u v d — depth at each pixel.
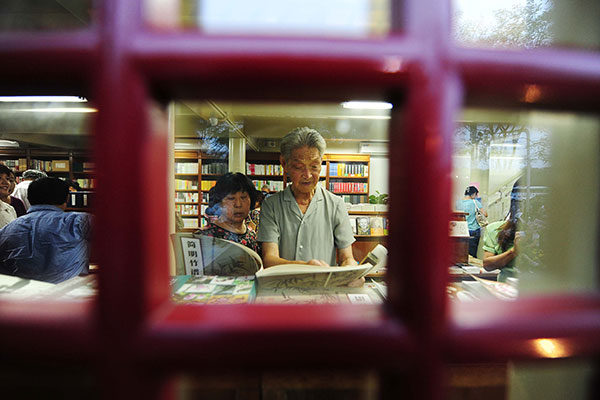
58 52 0.25
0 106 3.87
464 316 0.27
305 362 0.27
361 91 0.28
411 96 0.26
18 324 0.26
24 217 1.49
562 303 0.30
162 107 0.29
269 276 0.73
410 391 0.27
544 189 0.55
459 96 0.26
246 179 1.34
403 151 0.27
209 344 0.26
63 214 1.54
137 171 0.25
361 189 6.14
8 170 2.86
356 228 3.25
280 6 0.34
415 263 0.26
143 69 0.25
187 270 0.96
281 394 0.52
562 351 0.27
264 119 4.26
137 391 0.26
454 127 0.26
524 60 0.27
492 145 3.87
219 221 1.35
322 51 0.25
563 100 0.30
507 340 0.27
